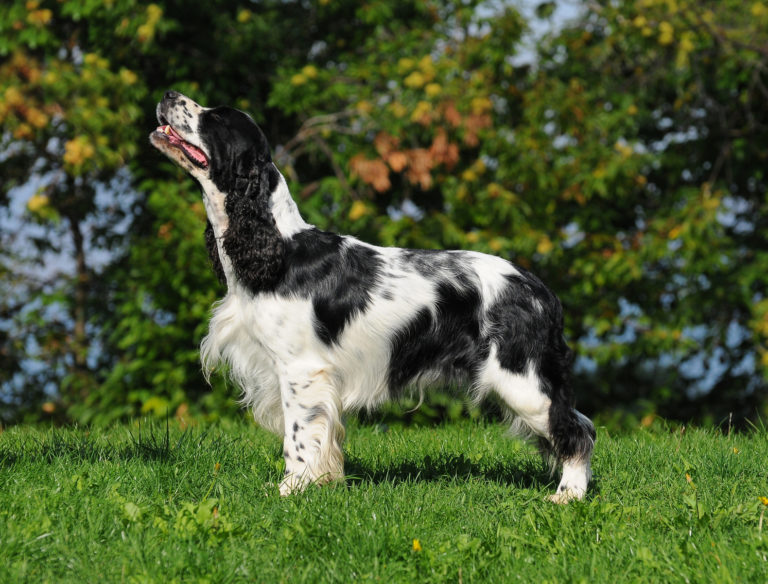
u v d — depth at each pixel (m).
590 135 12.13
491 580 3.82
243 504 4.84
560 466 5.77
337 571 3.85
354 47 13.75
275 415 5.97
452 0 13.73
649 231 12.26
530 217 12.07
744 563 3.85
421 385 5.74
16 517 4.41
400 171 12.34
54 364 13.31
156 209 11.25
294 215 5.74
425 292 5.62
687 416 14.02
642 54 12.97
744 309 13.16
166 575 3.76
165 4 12.12
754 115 13.65
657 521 4.62
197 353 11.35
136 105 11.70
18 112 11.07
